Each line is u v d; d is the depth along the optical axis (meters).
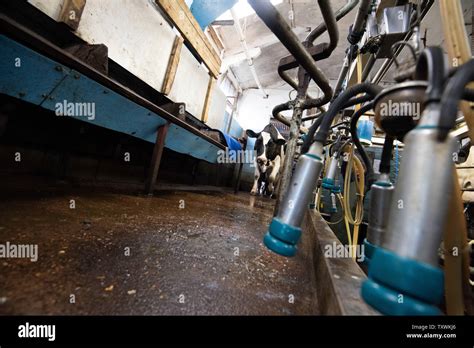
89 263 0.52
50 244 0.58
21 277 0.42
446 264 0.41
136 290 0.45
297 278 0.67
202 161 3.71
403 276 0.26
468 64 0.27
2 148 1.18
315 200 2.01
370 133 1.66
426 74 0.32
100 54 1.18
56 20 1.20
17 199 0.90
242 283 0.57
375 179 0.54
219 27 4.32
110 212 1.00
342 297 0.40
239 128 5.42
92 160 1.72
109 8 1.51
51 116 1.37
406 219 0.27
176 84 2.38
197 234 0.92
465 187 1.26
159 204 1.41
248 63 4.87
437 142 0.26
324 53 1.10
